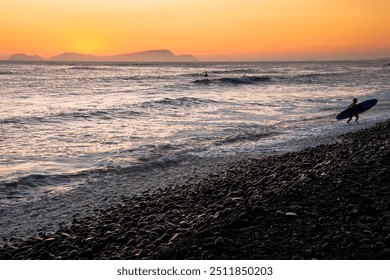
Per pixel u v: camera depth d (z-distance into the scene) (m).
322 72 108.75
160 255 6.50
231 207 8.31
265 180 10.64
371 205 7.30
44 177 13.92
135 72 103.94
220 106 33.69
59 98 39.22
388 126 20.66
